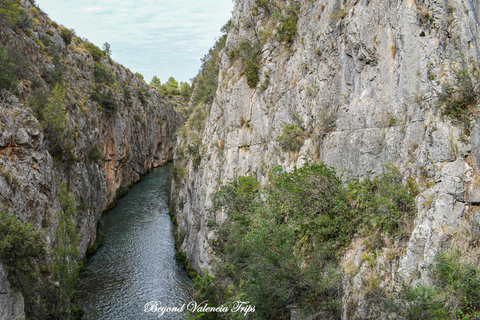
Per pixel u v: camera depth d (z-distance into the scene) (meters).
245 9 33.47
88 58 55.41
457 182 8.36
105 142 54.25
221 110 33.62
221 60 36.75
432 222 8.57
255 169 24.88
